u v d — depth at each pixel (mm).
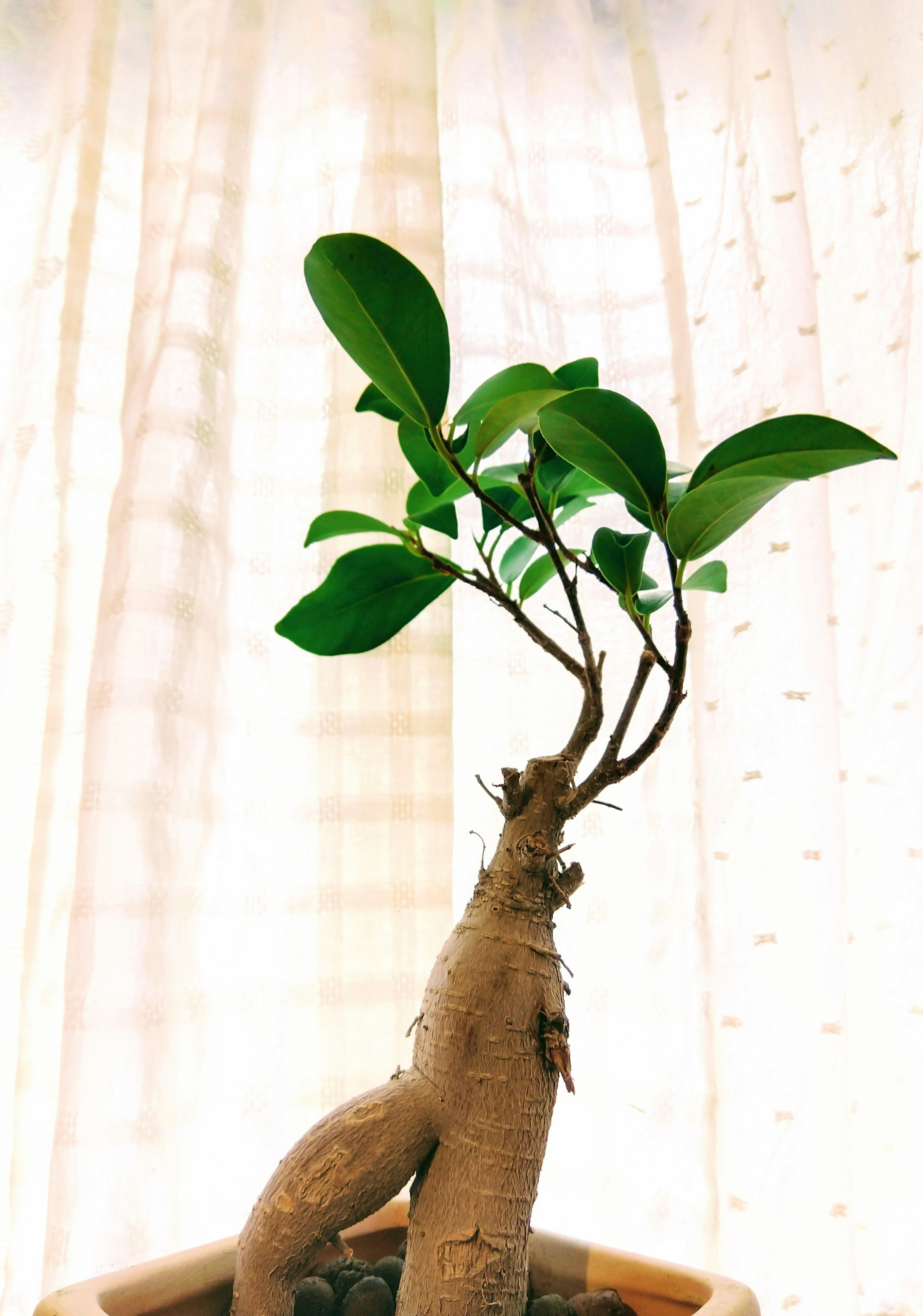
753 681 601
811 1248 539
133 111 671
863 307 675
